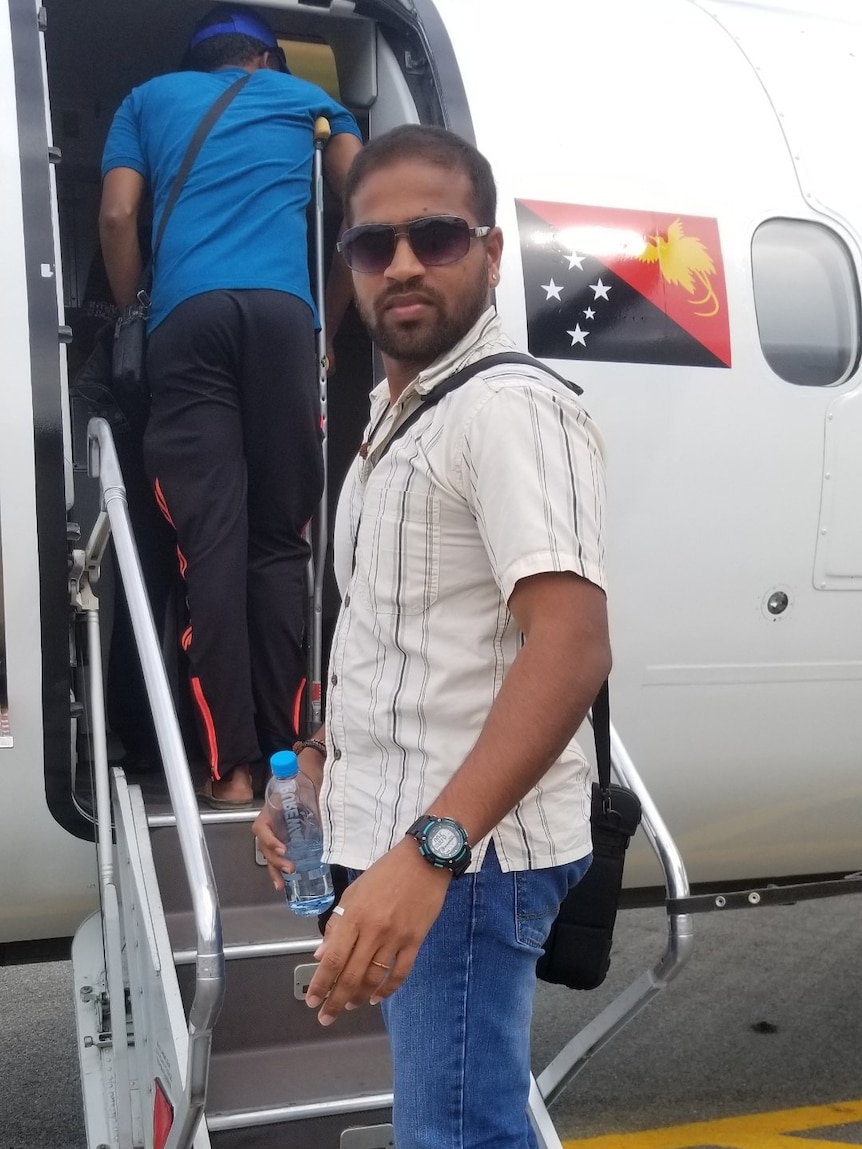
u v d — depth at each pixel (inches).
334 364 119.5
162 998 68.3
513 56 103.5
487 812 43.2
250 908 84.3
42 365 82.8
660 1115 120.8
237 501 89.5
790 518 102.3
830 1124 119.2
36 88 87.1
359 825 51.7
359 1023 79.5
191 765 100.0
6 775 84.4
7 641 82.7
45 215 84.5
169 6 113.4
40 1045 134.9
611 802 59.4
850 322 106.4
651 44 109.1
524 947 50.1
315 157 96.2
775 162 106.6
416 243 51.4
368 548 51.4
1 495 82.1
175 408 89.5
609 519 97.3
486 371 50.0
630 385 97.4
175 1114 60.8
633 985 75.0
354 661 53.0
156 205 91.7
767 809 110.0
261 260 89.4
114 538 73.7
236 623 88.7
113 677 105.3
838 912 186.1
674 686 101.5
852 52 117.2
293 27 107.3
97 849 86.6
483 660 49.3
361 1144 71.6
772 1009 149.2
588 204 98.9
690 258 100.6
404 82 104.4
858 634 106.3
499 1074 50.4
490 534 46.6
